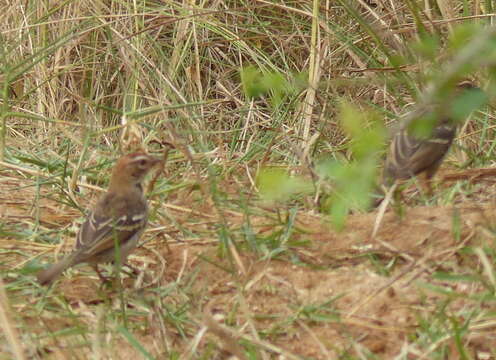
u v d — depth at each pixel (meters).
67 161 14.01
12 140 16.86
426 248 10.84
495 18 15.27
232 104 18.38
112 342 9.34
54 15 18.72
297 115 16.17
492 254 10.30
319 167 6.91
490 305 9.48
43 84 18.03
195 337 9.01
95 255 10.32
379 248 10.95
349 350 9.05
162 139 15.83
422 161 12.66
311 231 11.52
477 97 5.50
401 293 9.93
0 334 9.54
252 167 14.58
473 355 8.73
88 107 18.30
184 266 10.82
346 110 5.73
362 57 17.30
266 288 10.25
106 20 18.53
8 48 18.81
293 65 18.23
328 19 17.47
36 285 10.59
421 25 14.30
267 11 19.05
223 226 10.78
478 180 13.05
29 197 13.48
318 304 9.88
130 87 18.05
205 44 18.64
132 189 10.71
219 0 18.53
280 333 9.43
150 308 9.97
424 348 8.83
